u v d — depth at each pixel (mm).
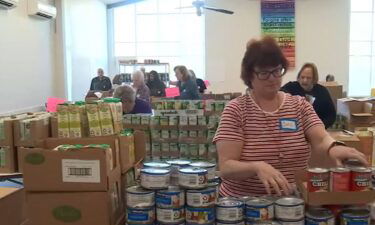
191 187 1538
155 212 1561
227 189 1761
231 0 11102
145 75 7879
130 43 12461
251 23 11094
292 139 1653
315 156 1669
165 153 4270
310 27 10969
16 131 3023
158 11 12258
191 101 4281
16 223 1991
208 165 1746
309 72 3992
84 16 10234
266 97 1672
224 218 1505
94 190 1687
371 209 1470
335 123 4270
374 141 2951
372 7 11188
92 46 10852
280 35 11016
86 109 2248
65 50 8977
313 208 1482
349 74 11305
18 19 7129
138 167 2182
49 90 8547
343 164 1512
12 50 6898
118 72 11781
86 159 1681
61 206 1705
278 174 1431
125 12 12383
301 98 1767
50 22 8641
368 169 1439
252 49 1594
